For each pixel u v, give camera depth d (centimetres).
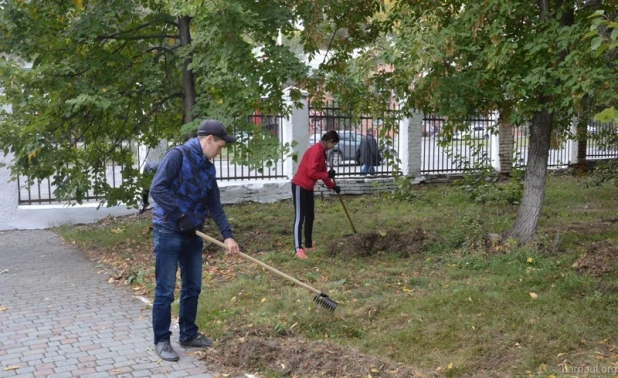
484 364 477
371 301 622
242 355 475
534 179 823
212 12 734
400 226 1032
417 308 593
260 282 692
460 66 764
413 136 1553
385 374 433
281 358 470
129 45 938
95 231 1034
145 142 1029
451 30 719
